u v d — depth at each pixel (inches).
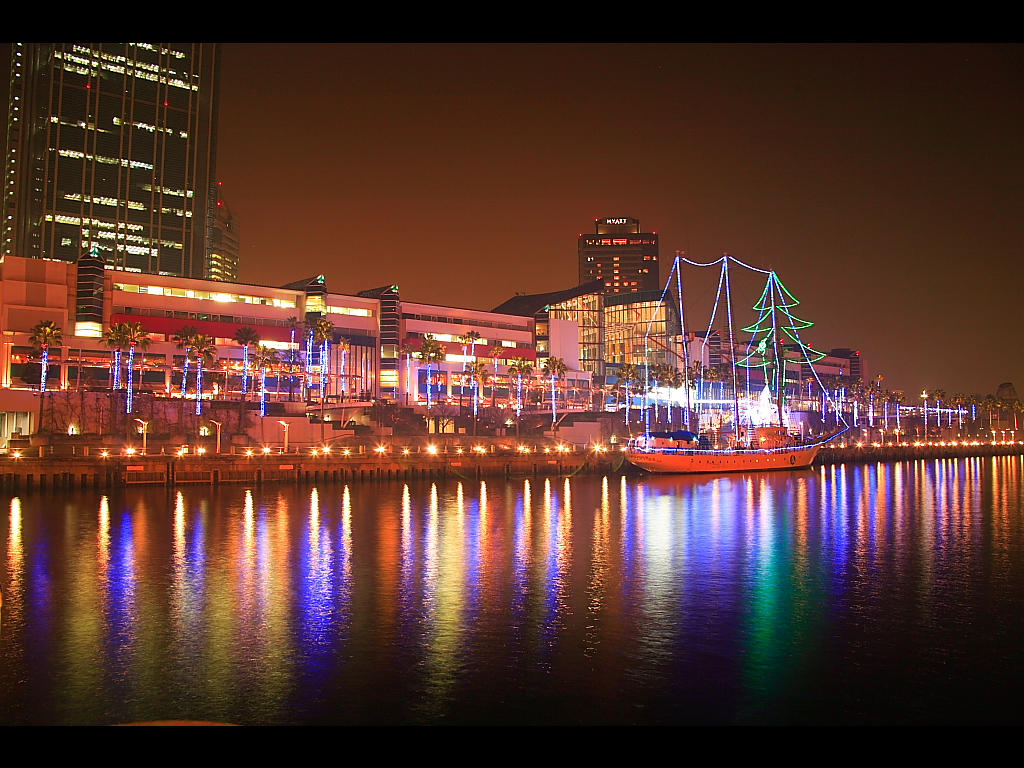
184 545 2110.0
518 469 4687.5
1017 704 949.2
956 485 4414.4
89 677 1040.2
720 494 3752.5
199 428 4985.2
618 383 7509.8
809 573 1739.7
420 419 6072.8
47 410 4576.8
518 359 7317.9
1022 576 1705.2
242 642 1195.9
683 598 1492.4
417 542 2181.3
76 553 1980.8
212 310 6338.6
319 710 929.5
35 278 5565.9
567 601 1466.5
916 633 1248.2
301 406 5634.8
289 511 2906.0
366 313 7126.0
